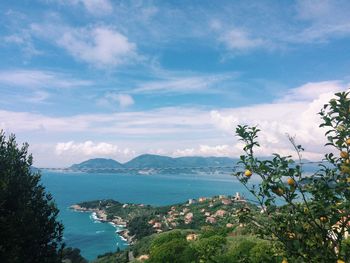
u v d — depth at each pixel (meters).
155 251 31.86
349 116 4.75
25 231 12.45
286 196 4.70
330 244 4.68
